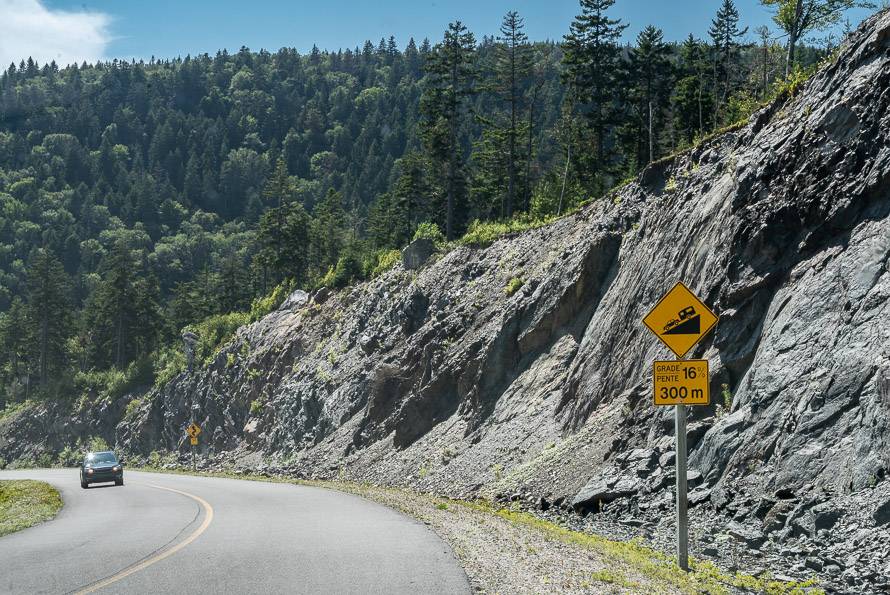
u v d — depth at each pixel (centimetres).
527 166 7588
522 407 3112
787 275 2003
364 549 1209
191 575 1002
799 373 1745
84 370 11462
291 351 6125
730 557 1354
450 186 6469
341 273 6506
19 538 1524
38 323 11212
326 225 10944
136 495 2823
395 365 4422
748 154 2430
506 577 966
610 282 3134
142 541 1379
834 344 1711
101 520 1873
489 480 2714
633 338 2608
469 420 3400
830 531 1375
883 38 2097
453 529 1480
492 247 4691
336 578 959
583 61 6328
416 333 4588
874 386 1539
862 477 1441
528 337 3369
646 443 2108
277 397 5738
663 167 3278
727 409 1948
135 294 10775
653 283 2656
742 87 6238
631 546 1409
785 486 1573
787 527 1451
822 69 2352
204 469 5784
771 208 2131
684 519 1145
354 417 4638
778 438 1692
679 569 1130
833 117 2092
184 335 7988
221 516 1842
